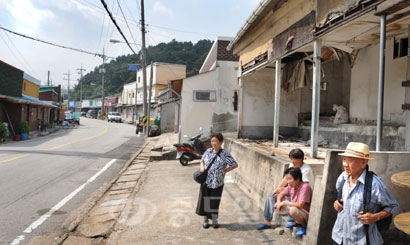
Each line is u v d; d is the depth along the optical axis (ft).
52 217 19.56
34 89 108.17
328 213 13.15
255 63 31.68
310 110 36.83
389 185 12.31
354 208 9.48
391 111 22.00
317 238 13.19
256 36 31.12
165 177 32.76
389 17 14.49
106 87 290.76
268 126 39.01
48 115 124.67
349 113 28.17
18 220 18.80
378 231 9.53
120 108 229.66
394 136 20.93
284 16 23.97
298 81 31.65
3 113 75.82
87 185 28.30
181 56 196.13
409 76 15.49
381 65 12.60
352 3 15.05
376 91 23.90
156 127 91.20
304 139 35.32
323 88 32.86
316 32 18.72
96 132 98.22
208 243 15.28
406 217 9.55
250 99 38.81
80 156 44.55
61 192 25.48
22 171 32.40
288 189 16.17
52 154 44.88
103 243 16.12
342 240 9.92
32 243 15.69
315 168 17.56
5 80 76.07
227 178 31.78
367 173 9.62
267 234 16.39
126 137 81.97
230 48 40.86
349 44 21.66
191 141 46.14
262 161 22.52
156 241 15.57
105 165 39.06
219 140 17.46
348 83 32.01
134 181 31.27
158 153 48.26
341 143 27.63
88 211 21.02
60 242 15.94
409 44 15.64
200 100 51.60
